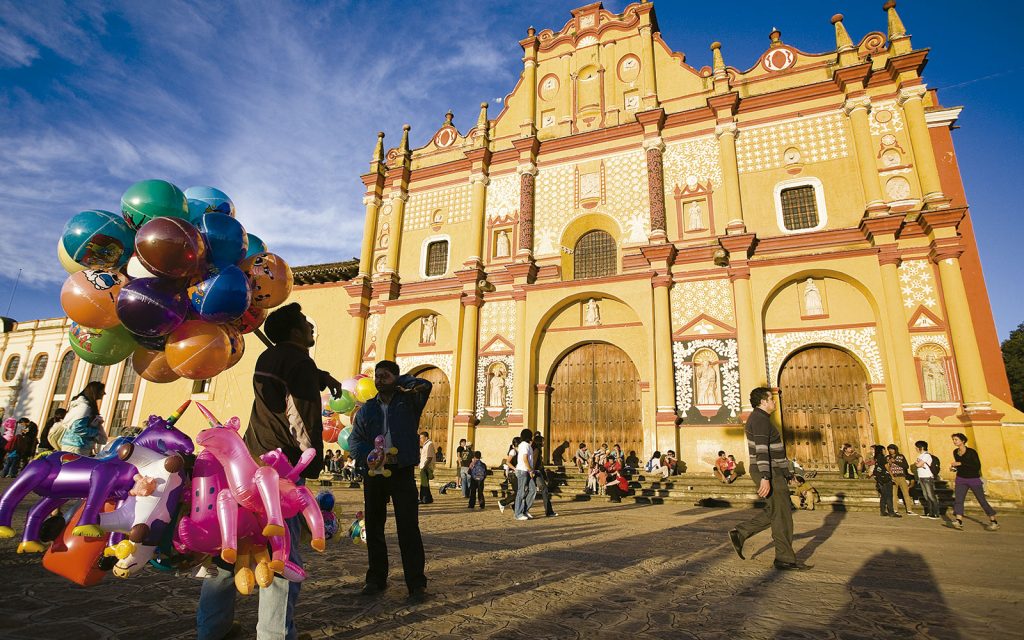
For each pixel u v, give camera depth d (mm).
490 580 4625
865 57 17422
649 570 5242
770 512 5688
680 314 17234
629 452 17531
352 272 22828
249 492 2477
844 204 16656
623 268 18609
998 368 15172
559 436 18500
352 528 5594
